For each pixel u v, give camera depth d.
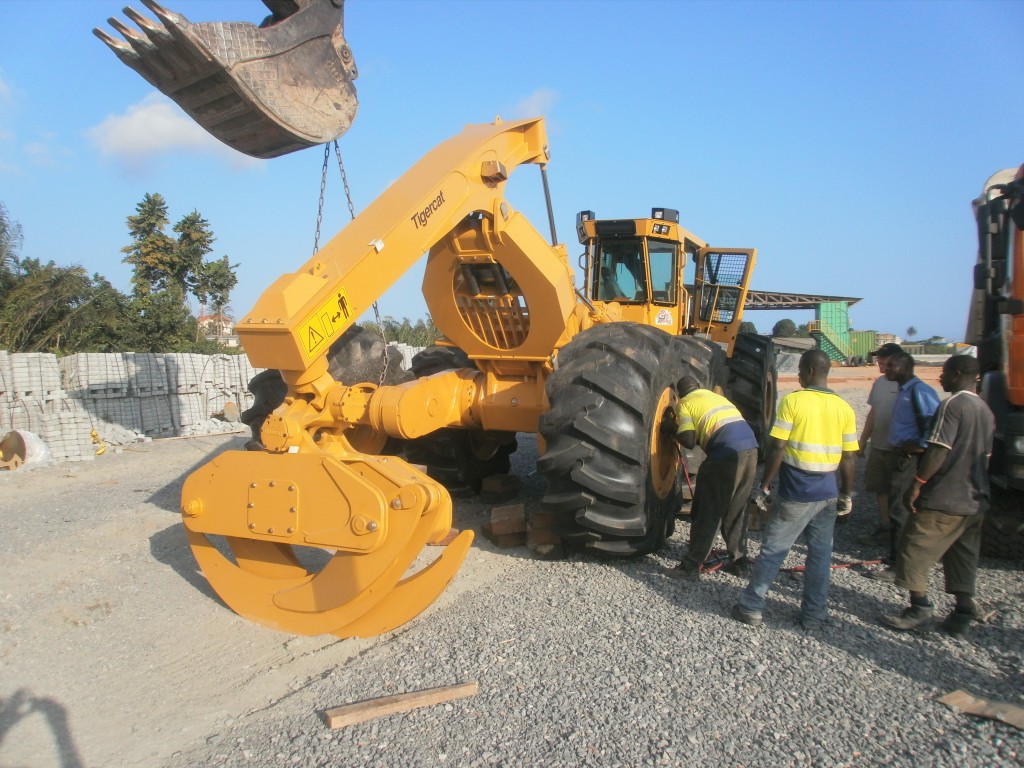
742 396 9.07
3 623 4.47
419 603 3.94
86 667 3.92
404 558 3.90
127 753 3.09
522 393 5.75
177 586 5.06
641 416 4.76
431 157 4.98
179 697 3.60
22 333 16.45
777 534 4.23
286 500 4.05
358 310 4.28
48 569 5.47
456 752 3.04
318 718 3.33
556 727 3.21
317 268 4.24
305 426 4.32
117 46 3.70
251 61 3.77
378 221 4.46
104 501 7.79
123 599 4.83
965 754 2.98
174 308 19.88
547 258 5.28
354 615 4.04
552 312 5.29
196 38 3.50
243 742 3.15
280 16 4.22
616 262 7.91
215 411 13.89
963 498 4.04
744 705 3.37
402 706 3.37
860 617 4.45
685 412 5.10
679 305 8.05
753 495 6.99
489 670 3.73
